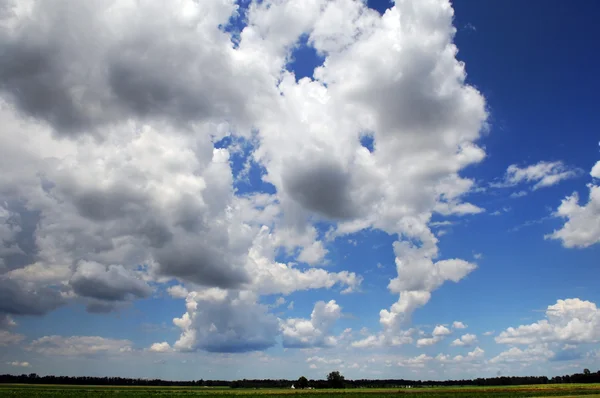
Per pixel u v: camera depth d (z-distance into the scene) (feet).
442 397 339.36
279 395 379.14
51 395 373.20
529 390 417.90
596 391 378.94
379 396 366.63
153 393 430.20
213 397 355.15
